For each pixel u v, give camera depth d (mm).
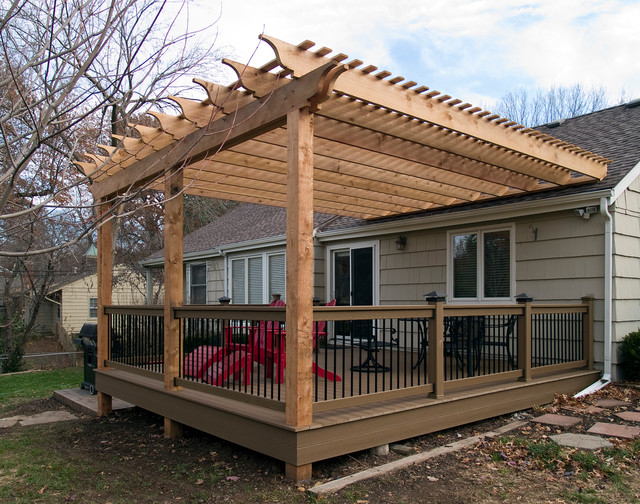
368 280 9812
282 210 14023
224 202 21453
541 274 7141
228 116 4477
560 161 5906
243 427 4195
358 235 9805
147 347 6723
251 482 3852
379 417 4230
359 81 3938
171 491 3770
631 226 6871
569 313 6379
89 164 5707
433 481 3770
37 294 14000
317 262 10672
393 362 7410
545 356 6852
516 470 3982
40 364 14172
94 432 5746
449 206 8430
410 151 5551
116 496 3715
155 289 21250
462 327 5957
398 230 9047
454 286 8297
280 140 5285
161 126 4723
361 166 6488
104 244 6828
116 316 6781
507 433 4922
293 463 3686
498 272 7695
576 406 5805
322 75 3496
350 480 3736
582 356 6629
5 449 5047
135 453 4836
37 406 7477
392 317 4434
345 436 3973
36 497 3725
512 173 6867
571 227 6844
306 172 3729
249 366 5773
